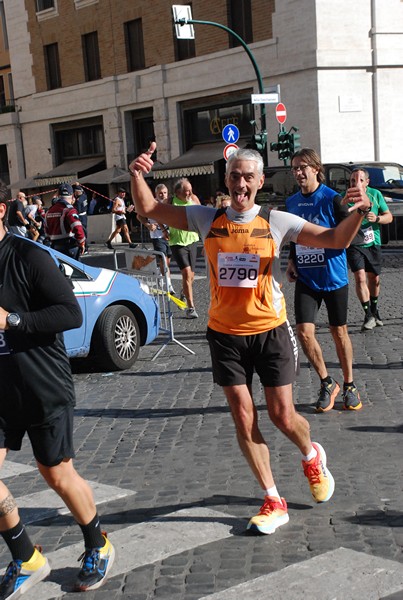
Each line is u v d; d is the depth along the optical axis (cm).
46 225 1412
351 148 2736
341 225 428
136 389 813
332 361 873
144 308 935
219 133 3058
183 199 1209
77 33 3525
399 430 614
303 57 2692
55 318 360
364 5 2695
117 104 3384
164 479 542
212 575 392
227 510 477
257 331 434
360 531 432
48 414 371
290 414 445
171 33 3133
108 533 452
